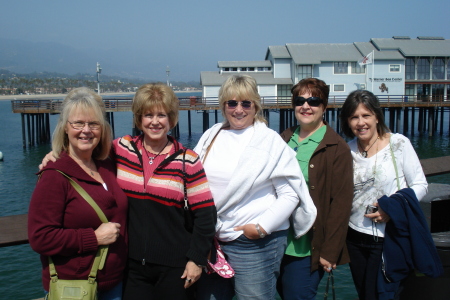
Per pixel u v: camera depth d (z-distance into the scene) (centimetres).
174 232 223
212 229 224
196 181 223
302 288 262
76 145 208
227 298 247
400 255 254
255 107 250
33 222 193
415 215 252
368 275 271
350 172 260
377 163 268
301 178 243
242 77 246
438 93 3922
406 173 265
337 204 258
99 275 206
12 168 2056
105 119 217
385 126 274
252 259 238
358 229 270
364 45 3856
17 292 738
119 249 213
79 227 202
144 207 221
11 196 1501
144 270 223
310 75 3622
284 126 3209
